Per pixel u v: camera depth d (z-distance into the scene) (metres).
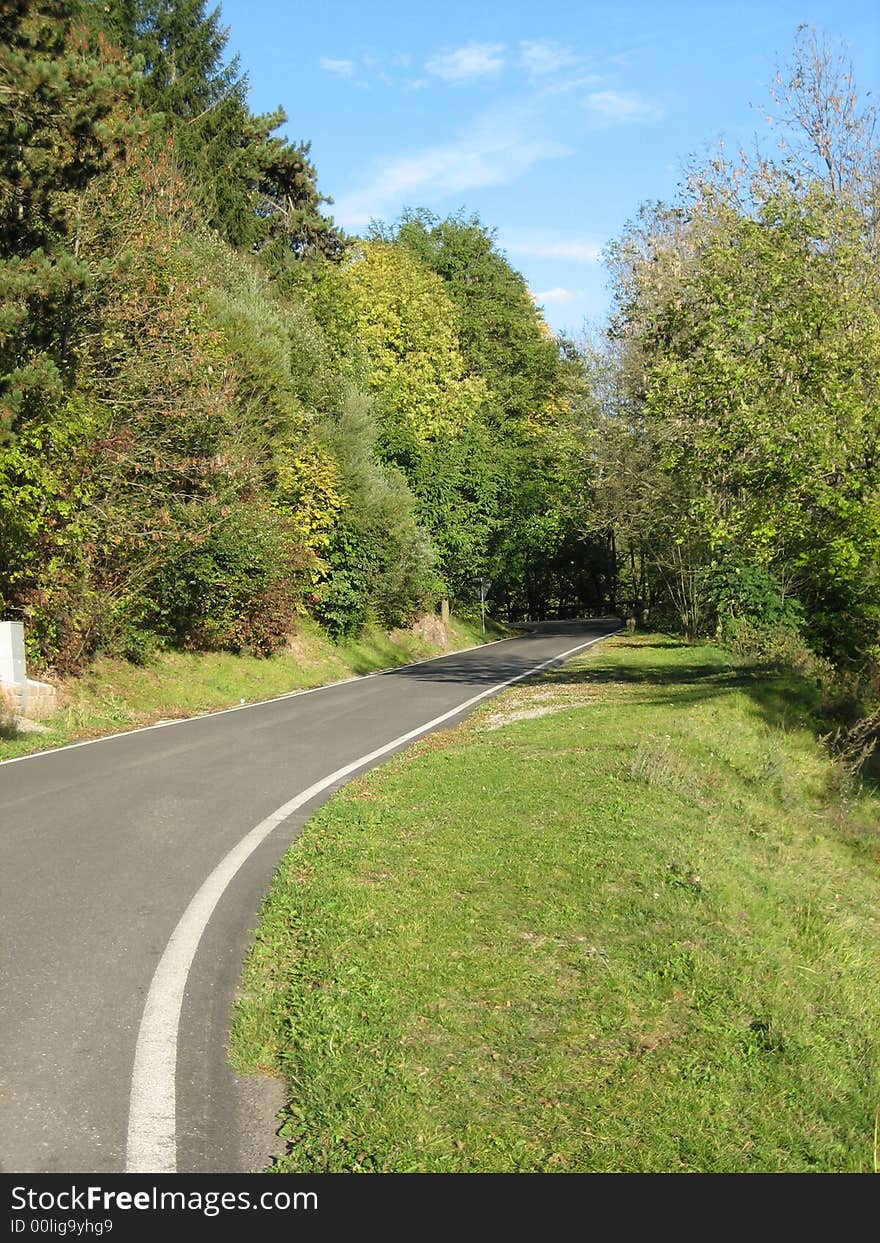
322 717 16.55
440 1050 4.50
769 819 10.78
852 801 12.91
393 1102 4.05
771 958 6.11
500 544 45.16
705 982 5.42
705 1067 4.52
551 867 7.09
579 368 38.31
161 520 19.12
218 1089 4.26
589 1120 4.02
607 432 33.12
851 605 20.41
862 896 8.92
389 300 42.81
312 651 27.23
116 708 17.53
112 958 5.67
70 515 17.58
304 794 10.05
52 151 16.16
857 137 22.58
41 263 15.42
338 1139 3.85
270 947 5.81
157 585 20.62
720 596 26.95
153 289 19.16
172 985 5.31
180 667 21.45
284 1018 4.88
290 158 40.78
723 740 13.44
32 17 15.70
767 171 22.12
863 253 18.36
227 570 22.34
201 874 7.27
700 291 19.42
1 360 15.50
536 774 10.27
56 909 6.48
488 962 5.45
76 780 10.95
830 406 16.84
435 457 39.66
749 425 16.94
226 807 9.48
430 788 9.85
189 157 33.31
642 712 15.05
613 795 9.34
